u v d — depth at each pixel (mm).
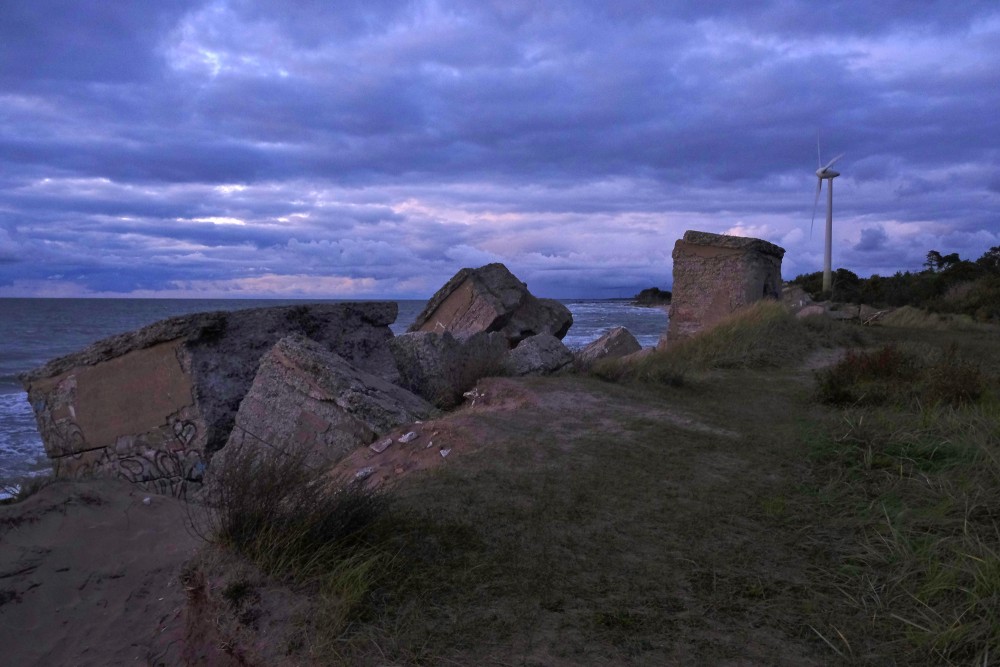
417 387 9234
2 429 14984
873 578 3389
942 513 3961
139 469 7801
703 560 3678
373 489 4375
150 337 7777
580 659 2738
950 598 3072
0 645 4078
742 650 2795
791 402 8477
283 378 6973
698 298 16625
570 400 7641
